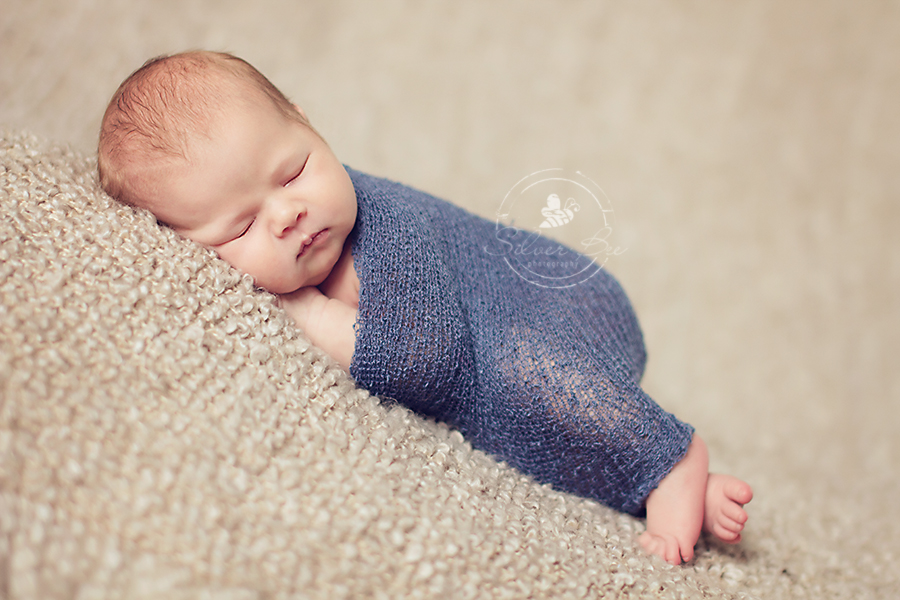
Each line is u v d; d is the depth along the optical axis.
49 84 1.63
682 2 2.19
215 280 0.79
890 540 1.06
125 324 0.71
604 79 2.14
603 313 1.00
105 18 1.84
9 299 0.68
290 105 0.96
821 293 1.98
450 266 0.96
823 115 2.17
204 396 0.70
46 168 0.81
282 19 2.04
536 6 2.15
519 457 0.94
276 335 0.80
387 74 2.08
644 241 1.98
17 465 0.59
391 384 0.88
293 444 0.71
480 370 0.91
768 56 2.19
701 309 1.92
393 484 0.72
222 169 0.84
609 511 0.93
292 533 0.64
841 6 2.21
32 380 0.64
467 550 0.69
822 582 0.91
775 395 1.79
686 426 0.92
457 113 2.08
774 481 1.29
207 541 0.60
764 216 2.06
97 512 0.60
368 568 0.64
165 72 0.90
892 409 1.78
